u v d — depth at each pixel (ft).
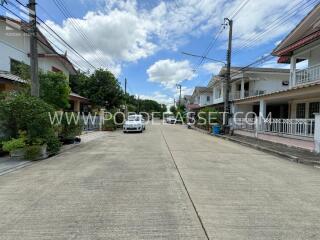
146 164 29.14
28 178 22.95
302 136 43.32
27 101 32.83
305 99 57.36
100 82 99.76
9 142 32.01
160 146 45.83
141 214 14.79
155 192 18.79
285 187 20.76
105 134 72.79
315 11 54.13
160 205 16.21
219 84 121.70
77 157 34.14
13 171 25.84
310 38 50.65
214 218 14.38
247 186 20.80
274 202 17.12
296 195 18.70
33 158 31.45
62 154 36.81
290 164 31.42
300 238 12.23
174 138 62.23
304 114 58.23
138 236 12.25
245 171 26.50
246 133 67.82
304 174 25.84
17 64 56.24
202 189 19.70
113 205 16.19
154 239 11.98
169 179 22.53
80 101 89.71
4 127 34.04
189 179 22.67
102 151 39.65
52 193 18.58
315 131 38.11
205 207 15.98
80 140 52.03
